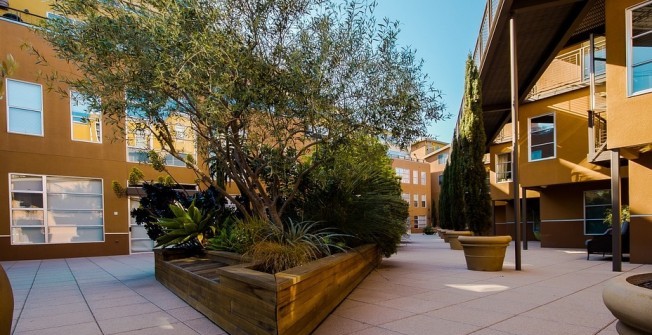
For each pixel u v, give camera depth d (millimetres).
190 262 6199
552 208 14930
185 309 4594
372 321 3795
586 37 11984
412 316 3963
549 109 14195
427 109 5672
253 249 4598
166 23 4449
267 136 5441
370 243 7211
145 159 9781
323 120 5098
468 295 5008
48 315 4363
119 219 13336
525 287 5559
